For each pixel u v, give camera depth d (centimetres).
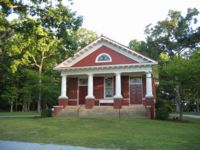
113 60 2891
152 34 6103
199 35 5725
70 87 3194
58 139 1502
